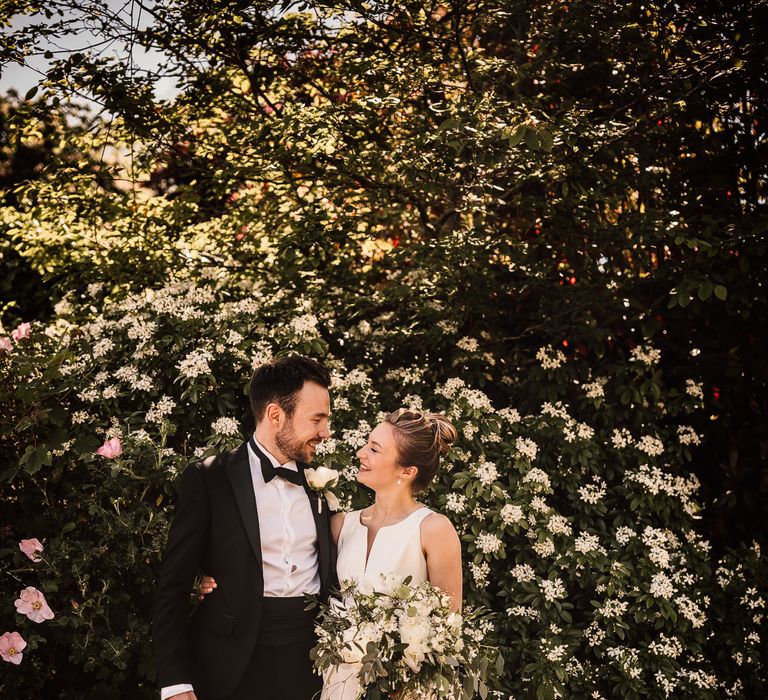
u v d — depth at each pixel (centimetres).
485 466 347
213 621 225
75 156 471
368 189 445
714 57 409
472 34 466
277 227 463
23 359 281
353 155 418
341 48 461
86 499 288
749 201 441
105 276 452
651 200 431
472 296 416
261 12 434
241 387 357
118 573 286
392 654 208
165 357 352
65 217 456
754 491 442
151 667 279
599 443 403
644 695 352
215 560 226
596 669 349
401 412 256
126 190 490
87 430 313
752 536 444
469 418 372
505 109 389
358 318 440
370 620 214
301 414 234
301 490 239
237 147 455
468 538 339
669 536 382
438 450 254
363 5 425
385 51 432
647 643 364
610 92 438
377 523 250
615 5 415
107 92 409
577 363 421
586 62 443
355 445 346
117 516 281
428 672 210
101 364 358
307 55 466
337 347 431
